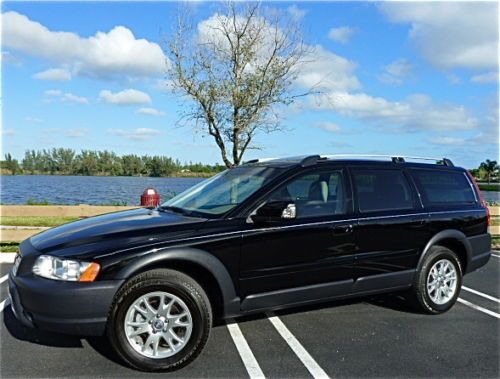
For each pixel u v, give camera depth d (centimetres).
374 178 476
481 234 543
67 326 334
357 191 458
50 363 362
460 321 478
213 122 1072
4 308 496
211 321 367
